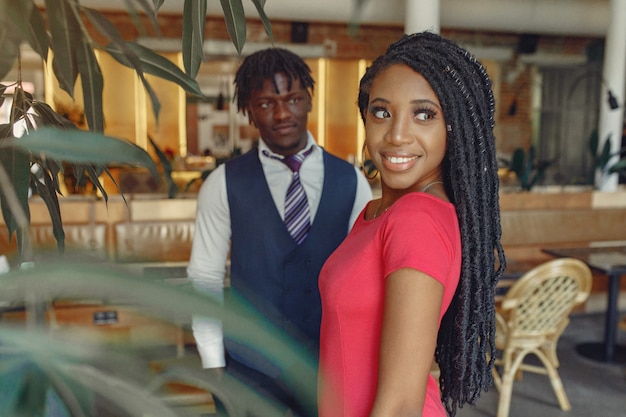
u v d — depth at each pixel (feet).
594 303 15.47
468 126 2.91
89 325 0.77
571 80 29.99
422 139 2.90
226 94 25.54
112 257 0.77
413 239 2.68
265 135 5.11
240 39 1.47
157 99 1.11
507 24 21.74
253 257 5.08
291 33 24.57
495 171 3.06
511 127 29.76
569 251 12.75
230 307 0.74
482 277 3.02
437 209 2.80
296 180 5.14
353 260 2.98
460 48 2.97
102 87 1.25
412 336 2.63
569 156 30.17
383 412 2.67
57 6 1.04
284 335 0.77
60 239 1.31
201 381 0.76
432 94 2.86
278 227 5.06
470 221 2.91
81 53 1.20
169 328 0.74
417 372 2.65
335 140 27.91
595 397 10.35
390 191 3.22
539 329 9.45
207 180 5.33
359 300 2.93
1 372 0.70
